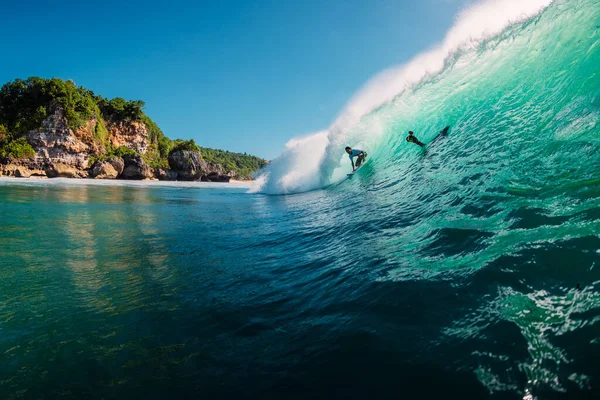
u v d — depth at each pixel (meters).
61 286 3.45
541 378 1.40
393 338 1.92
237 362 2.03
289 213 8.05
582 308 1.72
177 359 2.12
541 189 3.41
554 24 5.95
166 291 3.31
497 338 1.69
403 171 7.94
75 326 2.58
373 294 2.53
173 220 7.95
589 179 3.16
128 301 3.07
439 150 7.34
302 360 1.93
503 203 3.47
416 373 1.61
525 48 6.54
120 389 1.85
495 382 1.44
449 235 3.26
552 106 5.11
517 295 1.99
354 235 4.59
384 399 1.50
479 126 6.66
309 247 4.64
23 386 1.88
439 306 2.12
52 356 2.18
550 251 2.28
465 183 4.69
